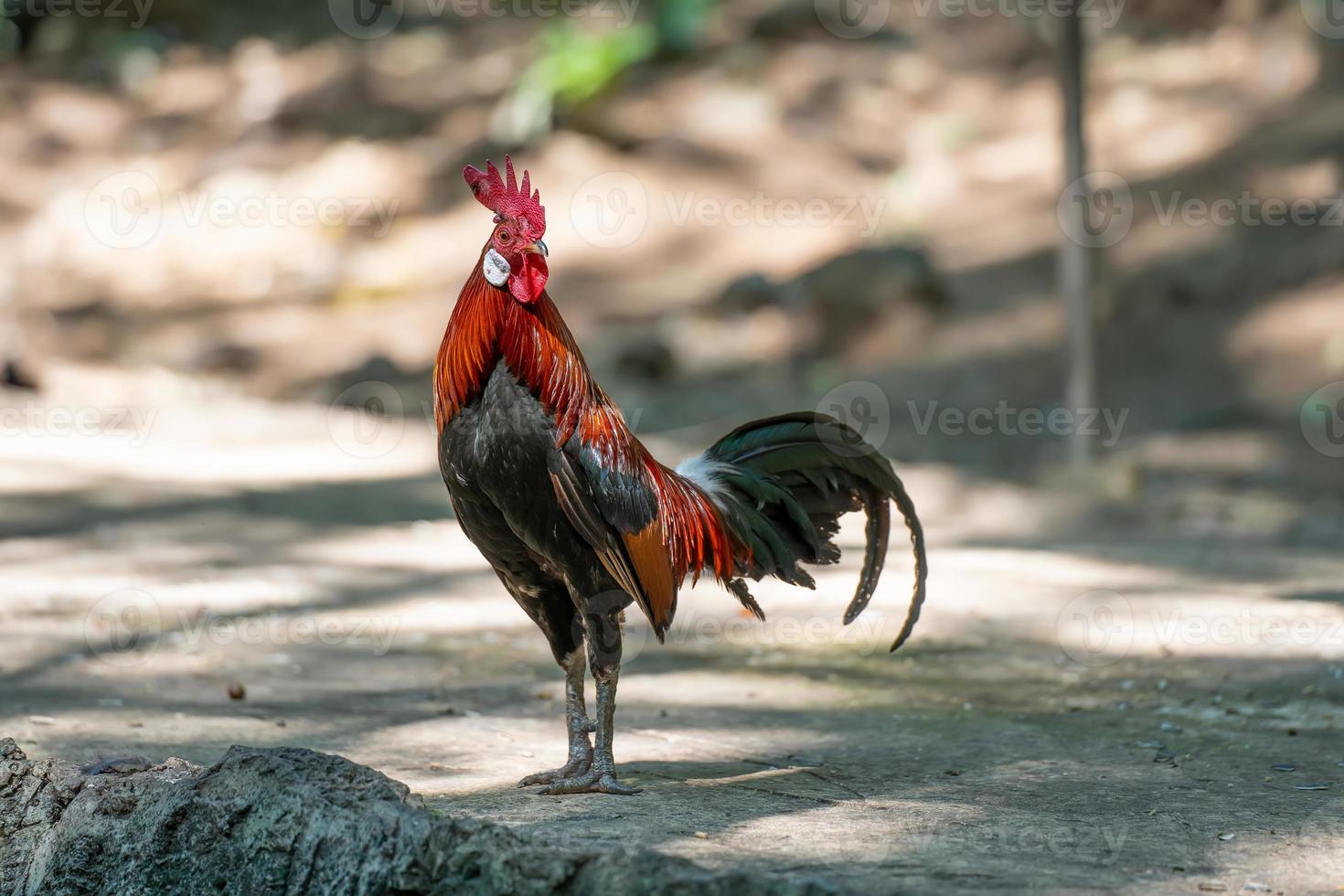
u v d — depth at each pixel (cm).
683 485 884
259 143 3650
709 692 1187
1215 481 2228
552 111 3562
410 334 3034
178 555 1691
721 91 3628
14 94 3809
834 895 587
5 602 1429
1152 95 3375
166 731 1003
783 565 920
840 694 1181
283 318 3116
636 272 3203
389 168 3547
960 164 3388
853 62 3744
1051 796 841
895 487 941
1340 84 3148
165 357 2969
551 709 1116
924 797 830
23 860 737
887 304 2902
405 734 1023
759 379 2839
